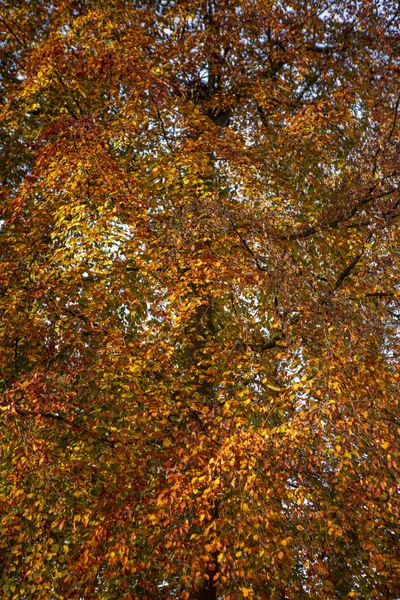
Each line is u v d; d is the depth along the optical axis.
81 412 9.02
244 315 10.05
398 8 13.91
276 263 8.72
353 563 8.63
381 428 7.32
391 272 9.10
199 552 7.28
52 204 10.23
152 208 10.84
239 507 7.54
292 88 14.33
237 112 13.87
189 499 7.30
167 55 13.27
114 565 7.77
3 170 12.63
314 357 8.23
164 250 9.09
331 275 10.03
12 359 9.25
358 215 10.64
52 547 7.44
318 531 7.84
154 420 8.69
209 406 9.14
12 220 10.12
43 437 8.58
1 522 7.69
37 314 9.07
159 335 9.27
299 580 8.25
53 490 7.98
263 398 9.33
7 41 13.49
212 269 8.70
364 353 8.16
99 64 11.14
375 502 7.74
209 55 13.78
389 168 9.82
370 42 14.05
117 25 12.87
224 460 7.10
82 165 9.68
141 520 7.57
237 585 7.57
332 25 14.70
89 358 8.98
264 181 11.87
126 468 8.02
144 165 10.59
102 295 9.03
